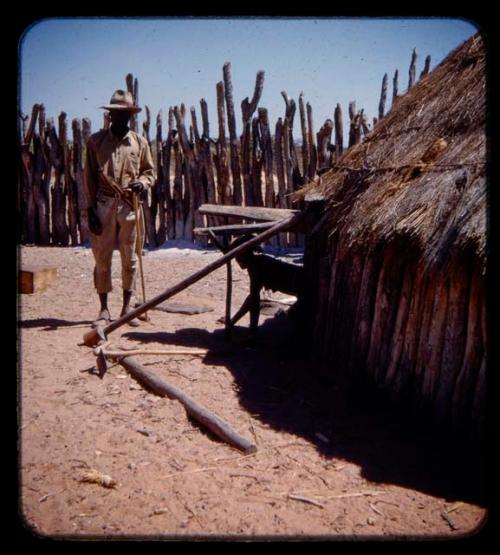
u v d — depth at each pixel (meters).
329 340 4.62
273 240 10.88
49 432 3.42
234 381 4.34
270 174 10.47
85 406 3.79
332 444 3.42
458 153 3.60
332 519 2.70
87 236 11.28
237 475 3.05
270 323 6.02
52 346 4.96
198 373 4.45
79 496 2.82
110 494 2.85
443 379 3.44
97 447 3.28
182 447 3.33
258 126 10.45
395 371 3.85
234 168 10.57
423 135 4.12
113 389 4.09
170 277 8.25
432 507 2.80
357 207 4.14
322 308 4.75
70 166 11.09
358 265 4.22
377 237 3.76
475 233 3.05
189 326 5.80
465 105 3.93
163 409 3.78
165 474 3.04
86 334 4.98
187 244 10.77
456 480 3.03
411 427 3.60
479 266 3.13
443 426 3.45
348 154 4.99
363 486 2.98
